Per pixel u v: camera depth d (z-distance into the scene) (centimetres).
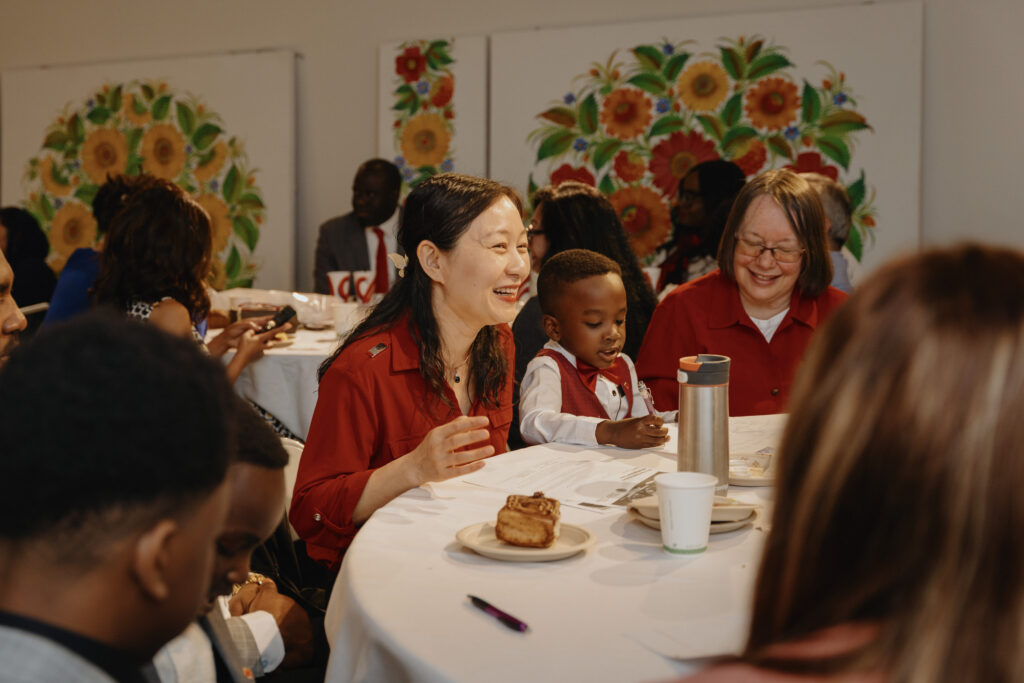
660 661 84
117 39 572
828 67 447
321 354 296
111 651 53
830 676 45
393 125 516
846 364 48
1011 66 430
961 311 46
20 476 50
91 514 50
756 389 230
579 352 201
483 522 124
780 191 222
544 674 81
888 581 45
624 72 477
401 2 519
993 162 437
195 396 55
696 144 468
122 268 259
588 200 261
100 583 52
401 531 121
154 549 53
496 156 501
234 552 90
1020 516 43
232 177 545
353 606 98
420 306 161
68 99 574
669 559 111
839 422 47
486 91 501
